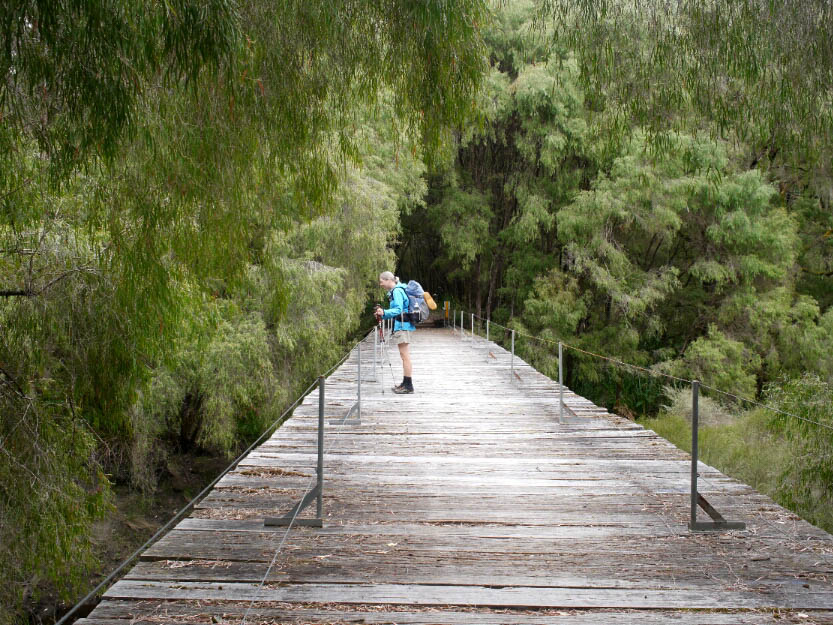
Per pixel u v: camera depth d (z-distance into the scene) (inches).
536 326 904.9
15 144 142.3
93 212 162.1
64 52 99.4
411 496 174.2
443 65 144.3
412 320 350.6
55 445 214.4
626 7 149.1
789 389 339.0
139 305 164.9
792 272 874.1
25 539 207.8
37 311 194.5
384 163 660.1
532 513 161.0
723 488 182.4
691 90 156.5
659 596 115.9
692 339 911.7
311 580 121.3
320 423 153.7
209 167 142.1
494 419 282.4
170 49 107.0
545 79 765.9
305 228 530.9
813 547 138.8
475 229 931.3
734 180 743.7
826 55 149.6
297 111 148.9
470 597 115.0
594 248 809.5
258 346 505.0
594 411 299.4
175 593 115.2
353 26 141.2
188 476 571.8
